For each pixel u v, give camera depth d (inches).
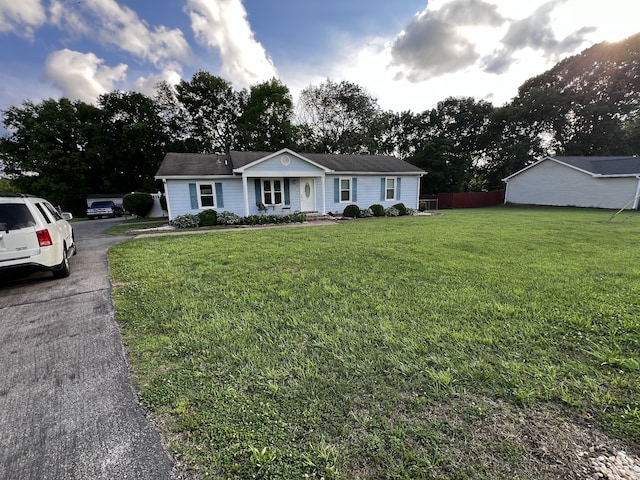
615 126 1039.0
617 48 1016.9
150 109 1059.3
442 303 134.6
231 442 62.9
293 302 140.5
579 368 85.2
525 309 126.5
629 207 688.4
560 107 1058.7
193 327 117.3
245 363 92.2
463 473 54.5
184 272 197.0
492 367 86.5
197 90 1109.1
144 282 177.5
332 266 205.5
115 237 386.0
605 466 54.8
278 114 1162.0
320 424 67.0
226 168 538.0
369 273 186.5
